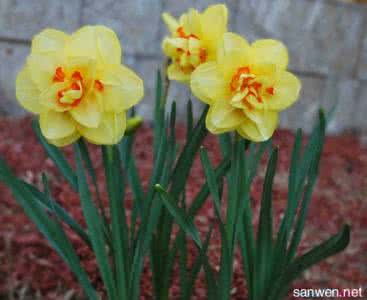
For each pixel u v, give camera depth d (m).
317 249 0.51
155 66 1.60
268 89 0.43
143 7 1.55
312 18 1.77
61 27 1.48
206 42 0.47
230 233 0.50
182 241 0.57
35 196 0.54
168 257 0.57
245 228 0.56
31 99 0.42
